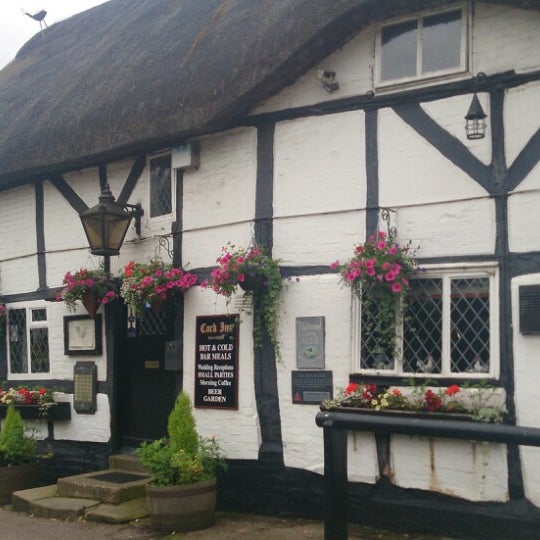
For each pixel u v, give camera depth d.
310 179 6.99
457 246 6.14
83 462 8.85
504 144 6.02
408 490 6.17
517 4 5.94
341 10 6.34
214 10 9.05
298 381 6.87
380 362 6.47
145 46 9.43
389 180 6.54
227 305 7.45
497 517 5.75
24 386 9.62
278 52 6.77
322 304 6.79
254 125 7.43
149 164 8.45
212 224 7.69
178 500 6.46
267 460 7.03
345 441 4.44
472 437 3.84
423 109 6.42
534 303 5.71
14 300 9.94
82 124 8.58
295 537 6.20
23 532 6.66
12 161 9.27
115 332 8.68
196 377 7.65
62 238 9.35
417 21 6.54
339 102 6.86
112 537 6.38
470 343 6.07
